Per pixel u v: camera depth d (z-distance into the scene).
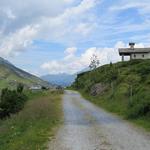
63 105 44.91
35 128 20.75
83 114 32.22
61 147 14.77
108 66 94.25
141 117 26.34
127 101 37.59
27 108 40.06
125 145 15.21
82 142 16.12
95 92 65.31
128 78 53.59
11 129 22.69
